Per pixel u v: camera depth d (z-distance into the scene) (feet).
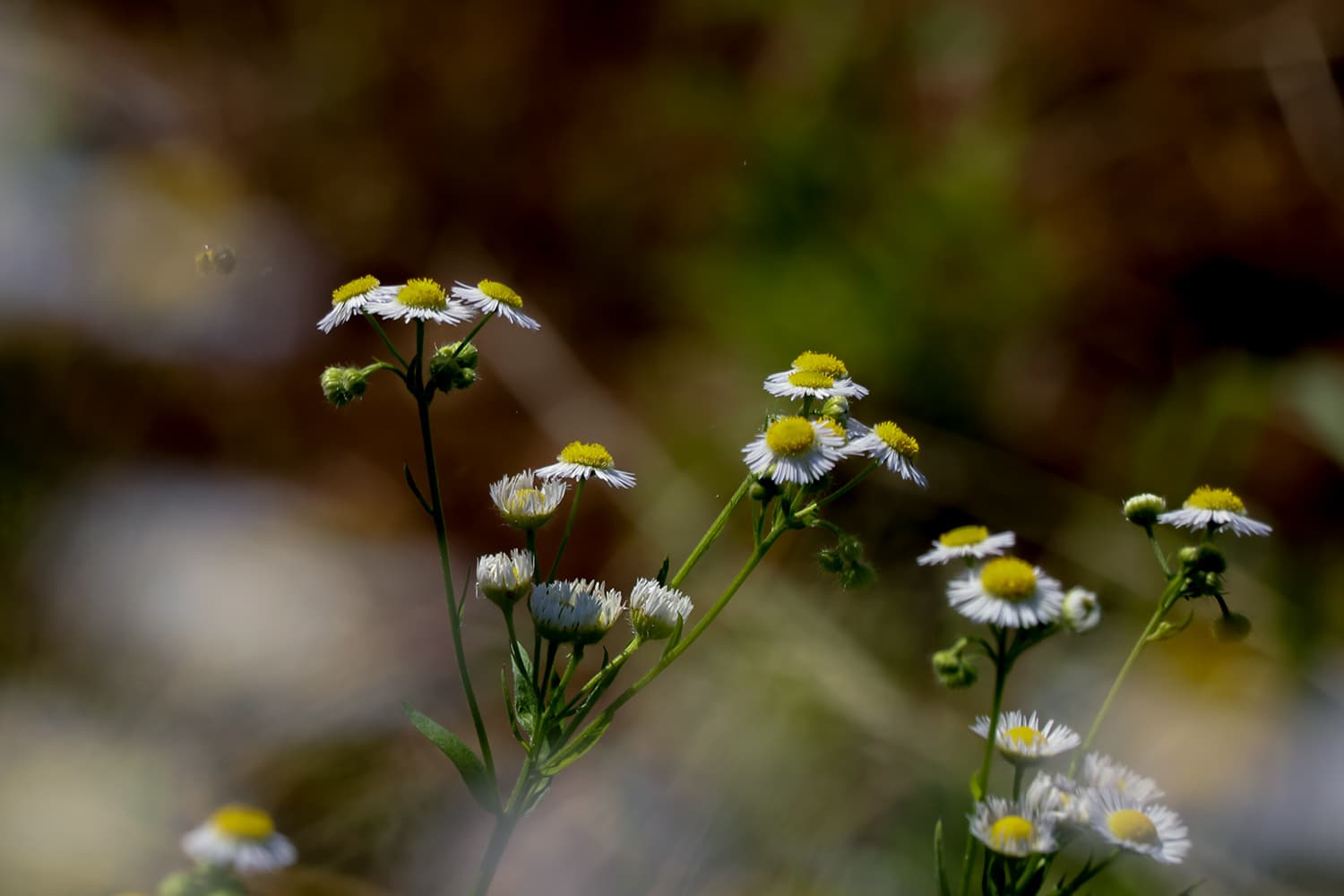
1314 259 4.89
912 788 2.96
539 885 2.87
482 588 2.38
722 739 3.00
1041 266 4.46
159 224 4.74
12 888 2.75
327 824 2.90
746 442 4.04
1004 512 4.00
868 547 3.84
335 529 3.92
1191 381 4.50
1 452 3.86
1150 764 3.24
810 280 4.36
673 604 2.38
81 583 3.34
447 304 2.40
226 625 3.23
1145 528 2.46
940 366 4.18
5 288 4.27
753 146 4.97
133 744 2.94
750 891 2.85
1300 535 4.10
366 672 3.15
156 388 4.24
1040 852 2.35
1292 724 3.29
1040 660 3.58
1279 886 2.97
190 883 2.42
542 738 2.36
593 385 4.50
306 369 4.50
